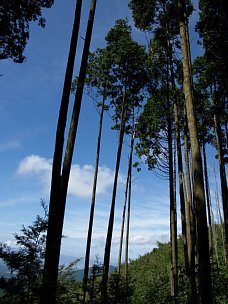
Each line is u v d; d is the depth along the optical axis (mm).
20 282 6504
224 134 20656
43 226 6875
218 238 28641
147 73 17578
